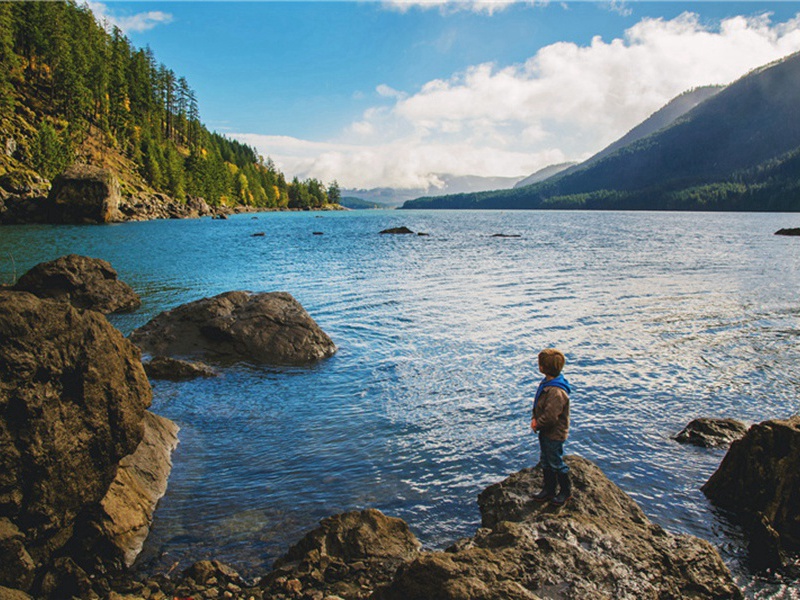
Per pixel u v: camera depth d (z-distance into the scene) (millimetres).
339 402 11547
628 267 35562
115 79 139250
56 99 118562
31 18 119125
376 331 17812
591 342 16109
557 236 71688
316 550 6160
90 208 79125
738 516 7180
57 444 5594
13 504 5258
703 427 9742
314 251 48344
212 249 48281
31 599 5039
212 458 8977
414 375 13266
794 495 6871
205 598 5531
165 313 17109
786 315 19922
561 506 6512
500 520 6594
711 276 30812
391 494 7781
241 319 15820
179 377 13242
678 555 5535
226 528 6980
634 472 8383
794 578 5984
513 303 22547
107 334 6520
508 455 8984
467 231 86125
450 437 9695
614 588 4938
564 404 6500
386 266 36750
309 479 8242
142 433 6824
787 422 7348
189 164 148500
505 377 13008
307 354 14773
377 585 5605
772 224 108500
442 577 4719
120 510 6648
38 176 91062
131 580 5953
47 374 5645
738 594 5230
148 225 82375
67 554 6109
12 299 5660
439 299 23625
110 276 22750
